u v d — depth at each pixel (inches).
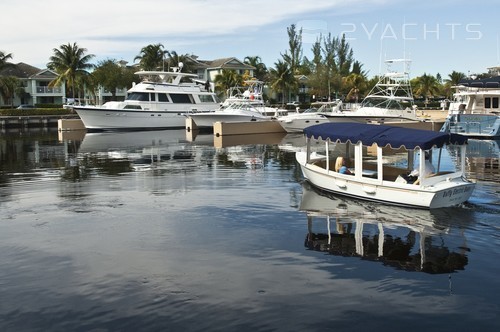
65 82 3011.8
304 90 3853.3
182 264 375.6
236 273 356.5
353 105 2015.3
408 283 335.9
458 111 1551.4
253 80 2289.6
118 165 935.7
